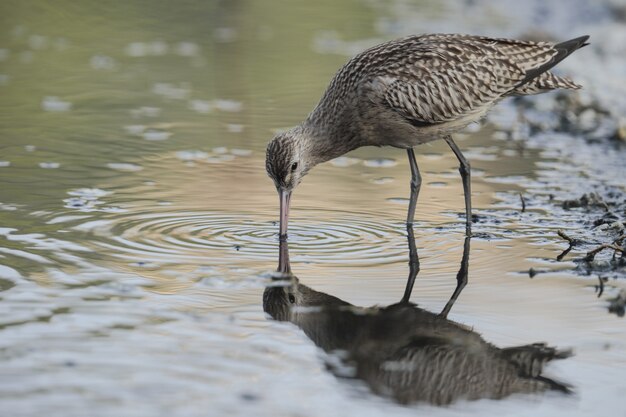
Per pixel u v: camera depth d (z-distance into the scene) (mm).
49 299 8922
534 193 12953
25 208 11695
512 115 17281
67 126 15562
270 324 8539
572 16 23578
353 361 7902
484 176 13805
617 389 7457
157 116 16344
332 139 12055
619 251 10492
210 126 15883
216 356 7867
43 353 7793
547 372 7754
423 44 12000
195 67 19578
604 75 18922
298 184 12477
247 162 14055
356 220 11805
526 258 10461
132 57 20219
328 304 9078
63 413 6859
